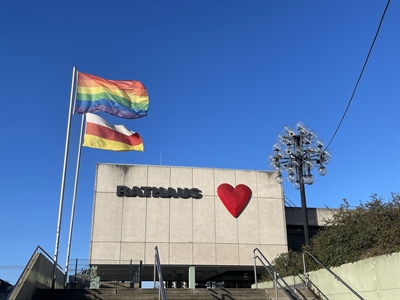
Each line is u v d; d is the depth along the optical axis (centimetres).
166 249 2327
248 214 2470
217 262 2345
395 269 880
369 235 1062
